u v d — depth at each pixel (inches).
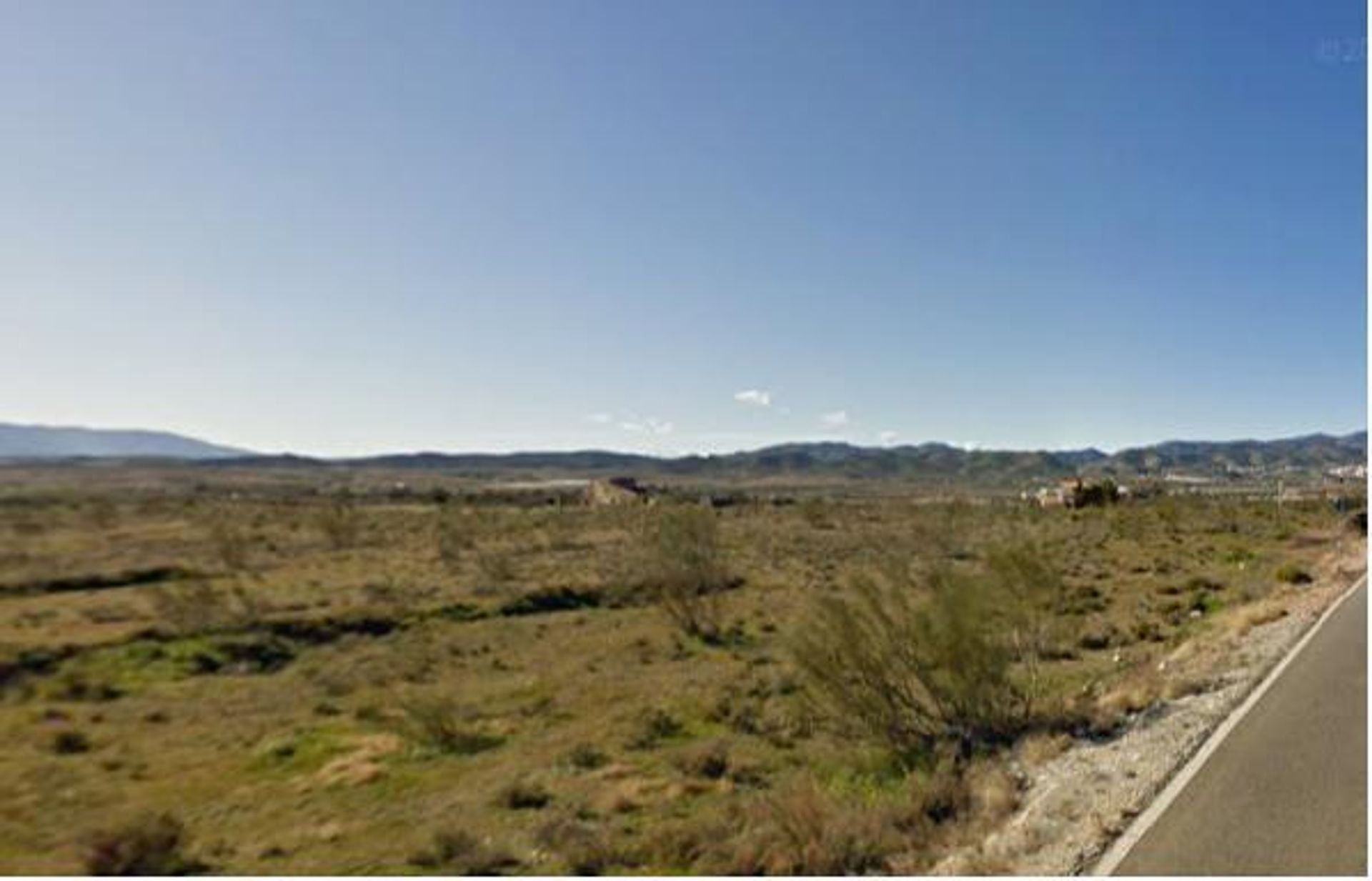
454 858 397.1
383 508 3159.5
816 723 608.1
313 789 530.6
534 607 1227.2
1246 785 326.3
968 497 4458.7
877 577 1285.7
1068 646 770.2
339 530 1963.6
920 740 493.0
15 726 687.1
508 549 1893.5
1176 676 553.0
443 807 486.6
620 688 776.3
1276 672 540.1
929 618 510.9
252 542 1862.7
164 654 932.0
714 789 489.1
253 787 538.9
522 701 741.3
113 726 691.4
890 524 2508.6
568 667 879.7
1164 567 1448.1
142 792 533.0
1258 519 2438.5
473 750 605.3
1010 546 817.5
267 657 952.9
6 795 525.3
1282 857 259.1
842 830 332.2
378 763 578.9
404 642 1016.9
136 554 1598.2
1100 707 489.4
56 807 504.7
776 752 555.8
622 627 1092.5
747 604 1205.1
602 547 1967.3
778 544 2007.9
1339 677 511.5
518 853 395.5
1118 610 1011.9
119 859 399.2
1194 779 337.7
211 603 1109.1
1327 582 1091.3
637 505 3243.1
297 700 775.1
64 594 1262.3
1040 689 573.9
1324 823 283.6
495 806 479.8
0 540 1727.4
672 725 641.6
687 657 911.7
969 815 340.5
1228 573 1350.9
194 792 530.0
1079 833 291.0
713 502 3462.1
